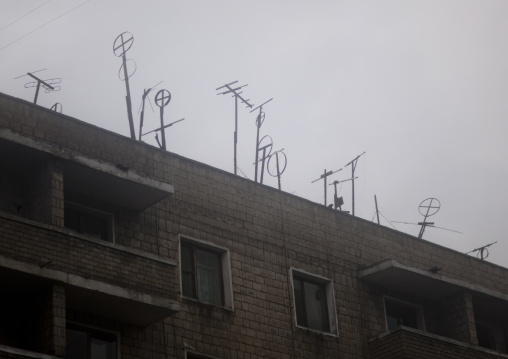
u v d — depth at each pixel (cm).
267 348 3083
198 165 3206
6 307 2617
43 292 2605
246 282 3138
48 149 2741
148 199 2950
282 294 3209
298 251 3328
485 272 3856
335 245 3444
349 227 3522
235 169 3466
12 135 2686
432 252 3725
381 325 3425
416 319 3581
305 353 3172
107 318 2784
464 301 3578
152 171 3077
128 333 2814
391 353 3275
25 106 2858
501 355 3522
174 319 2922
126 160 3025
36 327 2586
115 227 2922
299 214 3400
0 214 2544
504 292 3875
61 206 2709
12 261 2514
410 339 3275
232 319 3045
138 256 2766
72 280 2603
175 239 3034
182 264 3038
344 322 3325
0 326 2595
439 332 3600
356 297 3409
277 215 3334
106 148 2989
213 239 3127
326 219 3469
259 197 3316
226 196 3228
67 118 2931
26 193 2780
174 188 3103
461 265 3788
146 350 2827
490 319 3797
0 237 2522
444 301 3638
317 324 3284
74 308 2717
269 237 3272
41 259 2569
